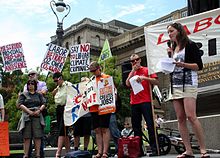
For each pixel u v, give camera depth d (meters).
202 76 8.41
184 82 5.23
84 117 8.02
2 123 7.82
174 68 5.31
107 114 6.74
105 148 6.68
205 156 5.06
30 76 8.02
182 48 5.39
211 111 8.51
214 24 8.00
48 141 13.98
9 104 29.67
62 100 8.16
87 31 54.38
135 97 7.22
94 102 6.78
